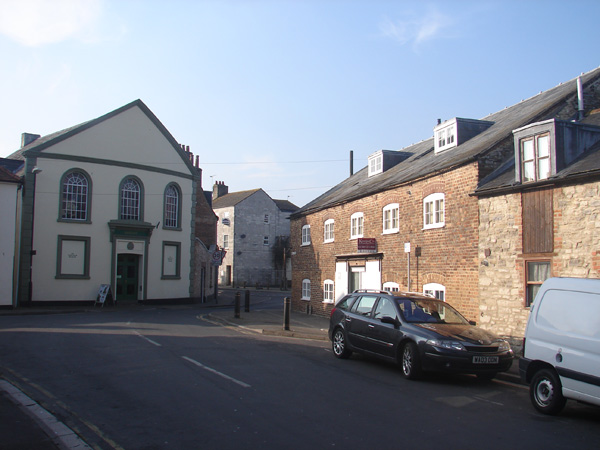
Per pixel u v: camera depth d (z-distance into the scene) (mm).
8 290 23016
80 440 5664
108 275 26750
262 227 60656
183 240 30562
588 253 11133
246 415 6715
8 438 5711
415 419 6824
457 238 14867
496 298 13367
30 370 9289
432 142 23672
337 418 6715
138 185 28406
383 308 11047
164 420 6434
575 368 6965
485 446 5789
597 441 6125
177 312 24625
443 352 9164
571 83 18172
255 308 28594
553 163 12008
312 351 12828
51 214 25141
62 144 25672
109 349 11664
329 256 23406
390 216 18562
